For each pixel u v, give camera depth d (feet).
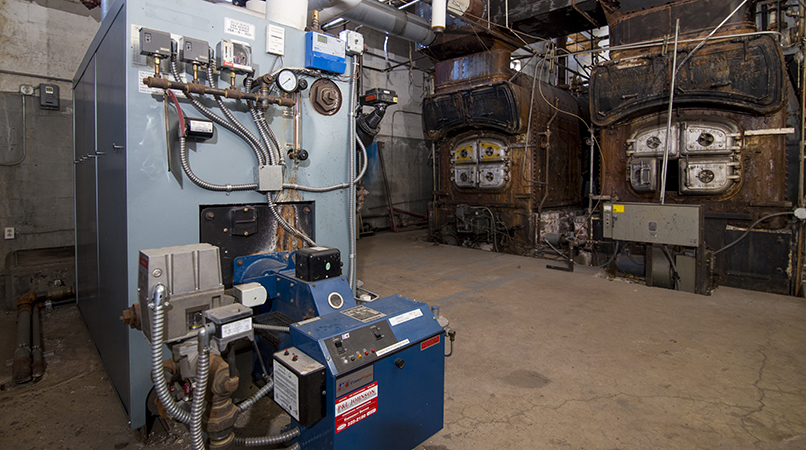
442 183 24.03
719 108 14.48
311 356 4.78
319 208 7.87
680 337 9.86
